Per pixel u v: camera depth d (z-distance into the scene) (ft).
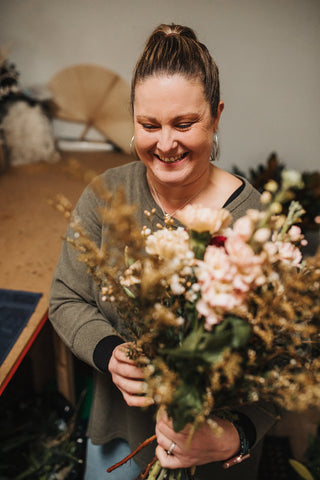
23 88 7.66
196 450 2.29
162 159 2.64
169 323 1.75
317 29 6.96
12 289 4.25
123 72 7.54
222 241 1.95
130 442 3.41
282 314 1.84
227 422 2.42
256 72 7.44
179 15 7.09
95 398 3.52
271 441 5.30
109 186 3.14
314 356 2.08
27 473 4.31
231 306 1.67
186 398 1.78
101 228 3.16
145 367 2.05
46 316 4.01
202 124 2.52
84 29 7.21
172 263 1.78
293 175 1.64
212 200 2.99
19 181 6.48
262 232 1.67
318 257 1.83
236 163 8.41
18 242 5.04
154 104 2.42
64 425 4.84
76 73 7.35
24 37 7.33
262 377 1.91
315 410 5.79
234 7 6.95
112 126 7.63
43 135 7.08
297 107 7.68
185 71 2.38
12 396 5.19
